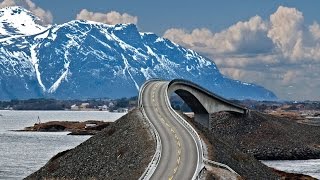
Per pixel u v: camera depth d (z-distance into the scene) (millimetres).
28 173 141250
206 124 186125
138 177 76500
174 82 161375
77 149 104000
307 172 143250
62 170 96250
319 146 195750
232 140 191625
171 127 109375
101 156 95688
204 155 87125
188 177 74250
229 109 193125
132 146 94000
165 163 82062
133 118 113500
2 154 192500
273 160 178875
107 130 110188
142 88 150250
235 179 74500
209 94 181625
